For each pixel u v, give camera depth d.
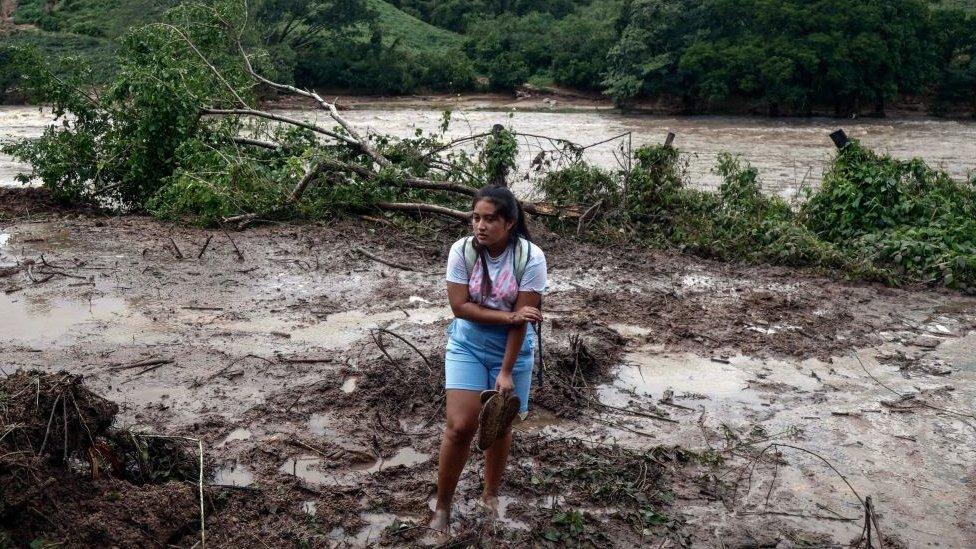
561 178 11.23
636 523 4.46
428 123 35.22
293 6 47.44
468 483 4.77
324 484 4.74
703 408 5.89
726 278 9.09
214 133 11.87
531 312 3.96
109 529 3.92
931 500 4.80
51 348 6.48
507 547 4.20
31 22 47.44
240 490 4.57
